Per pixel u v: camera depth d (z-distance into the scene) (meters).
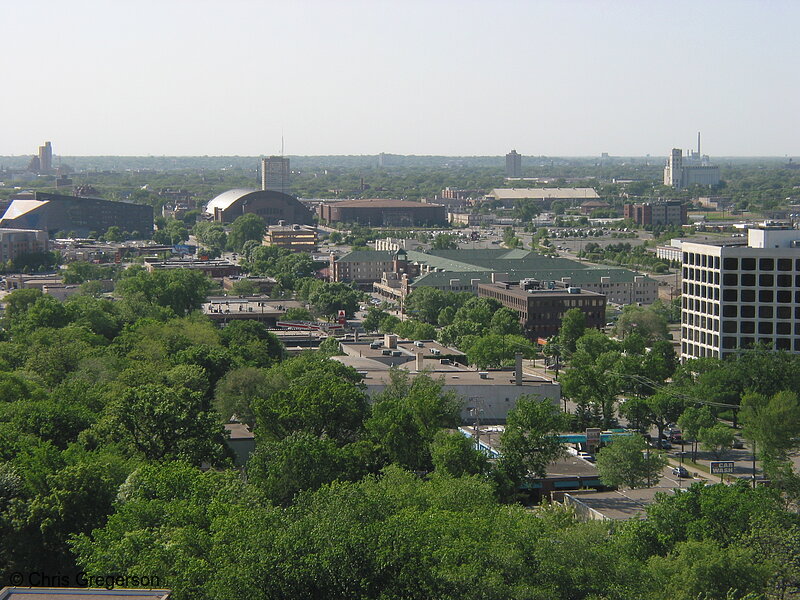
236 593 132.75
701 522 170.50
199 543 146.12
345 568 135.88
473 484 182.25
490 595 136.50
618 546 162.88
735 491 181.75
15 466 179.50
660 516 176.38
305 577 134.88
